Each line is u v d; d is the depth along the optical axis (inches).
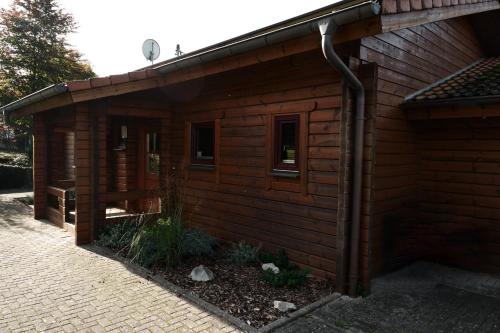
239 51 166.4
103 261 199.8
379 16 126.0
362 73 156.7
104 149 239.1
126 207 340.8
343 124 157.8
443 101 172.4
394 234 188.1
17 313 137.3
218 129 231.8
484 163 191.6
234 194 221.9
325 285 168.1
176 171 269.3
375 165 169.2
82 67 641.0
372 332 128.6
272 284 167.0
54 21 595.2
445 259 204.7
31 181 599.5
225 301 150.2
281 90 189.6
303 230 181.3
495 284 177.0
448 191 202.8
